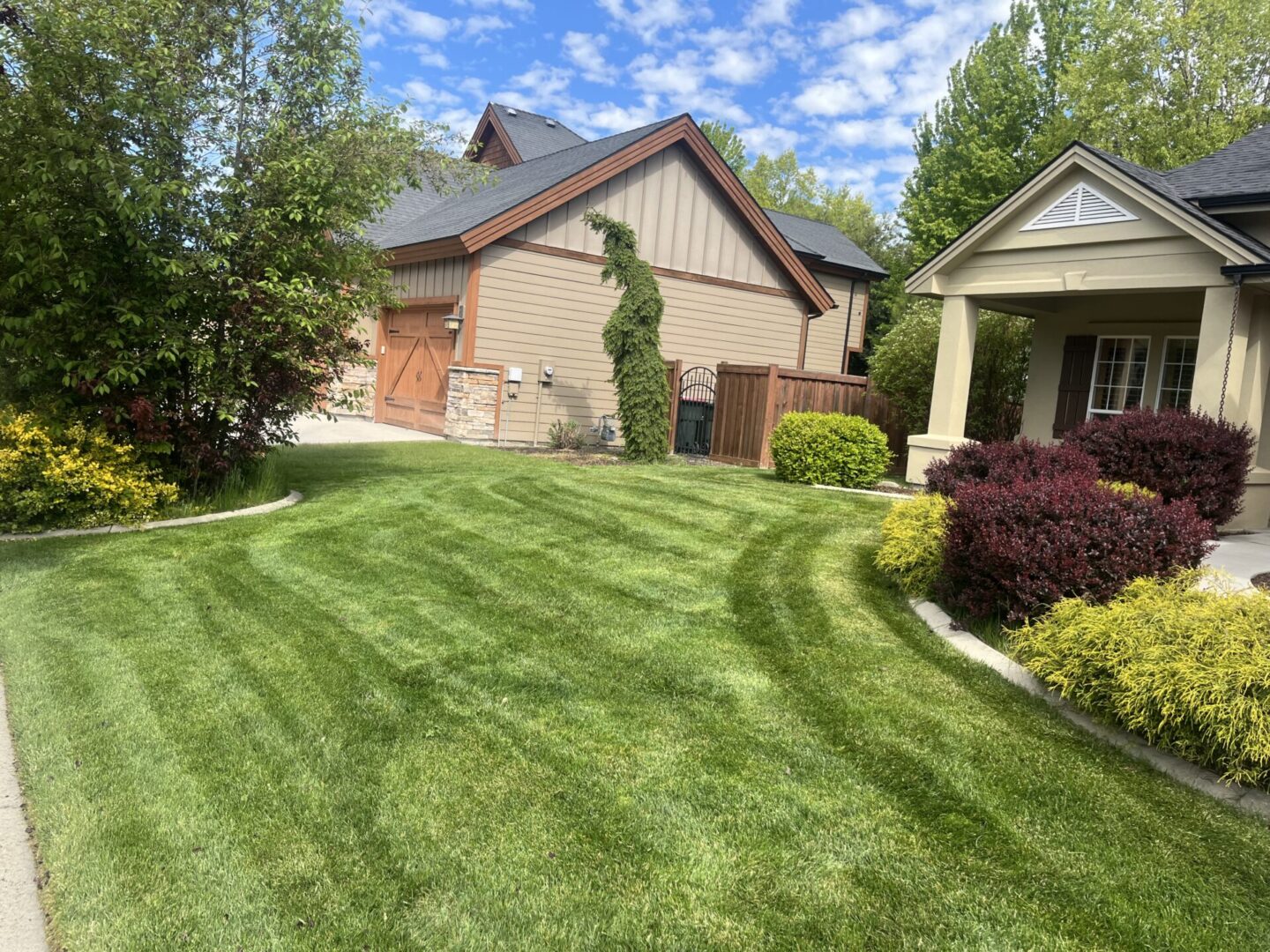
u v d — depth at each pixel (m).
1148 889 2.43
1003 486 5.02
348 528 6.61
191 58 6.91
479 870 2.45
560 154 16.73
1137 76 22.75
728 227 15.62
